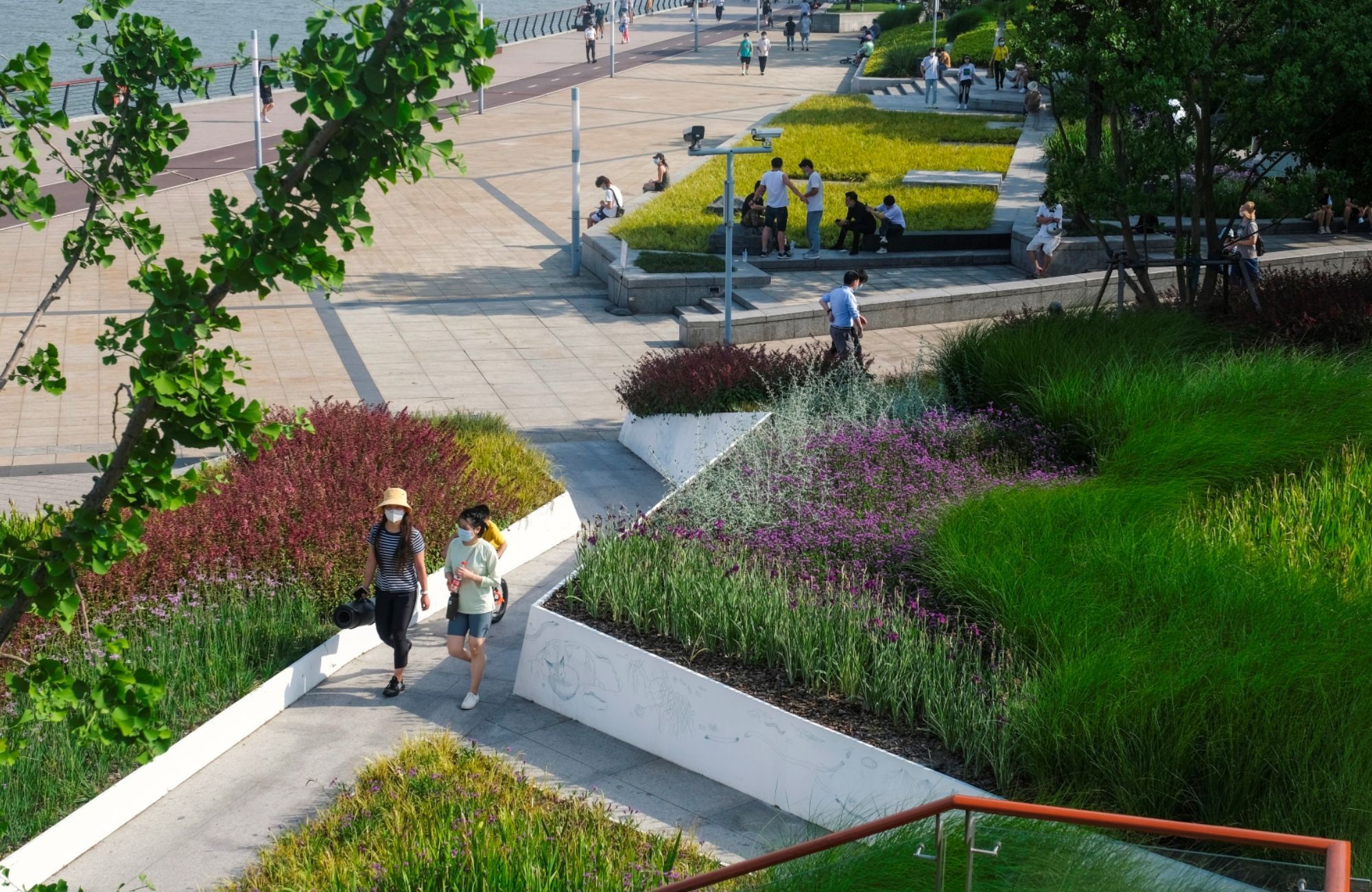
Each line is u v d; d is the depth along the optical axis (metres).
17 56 5.64
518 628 12.40
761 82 58.72
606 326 23.84
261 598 11.60
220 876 8.42
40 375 6.08
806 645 9.74
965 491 11.92
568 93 54.75
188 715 10.04
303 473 13.84
